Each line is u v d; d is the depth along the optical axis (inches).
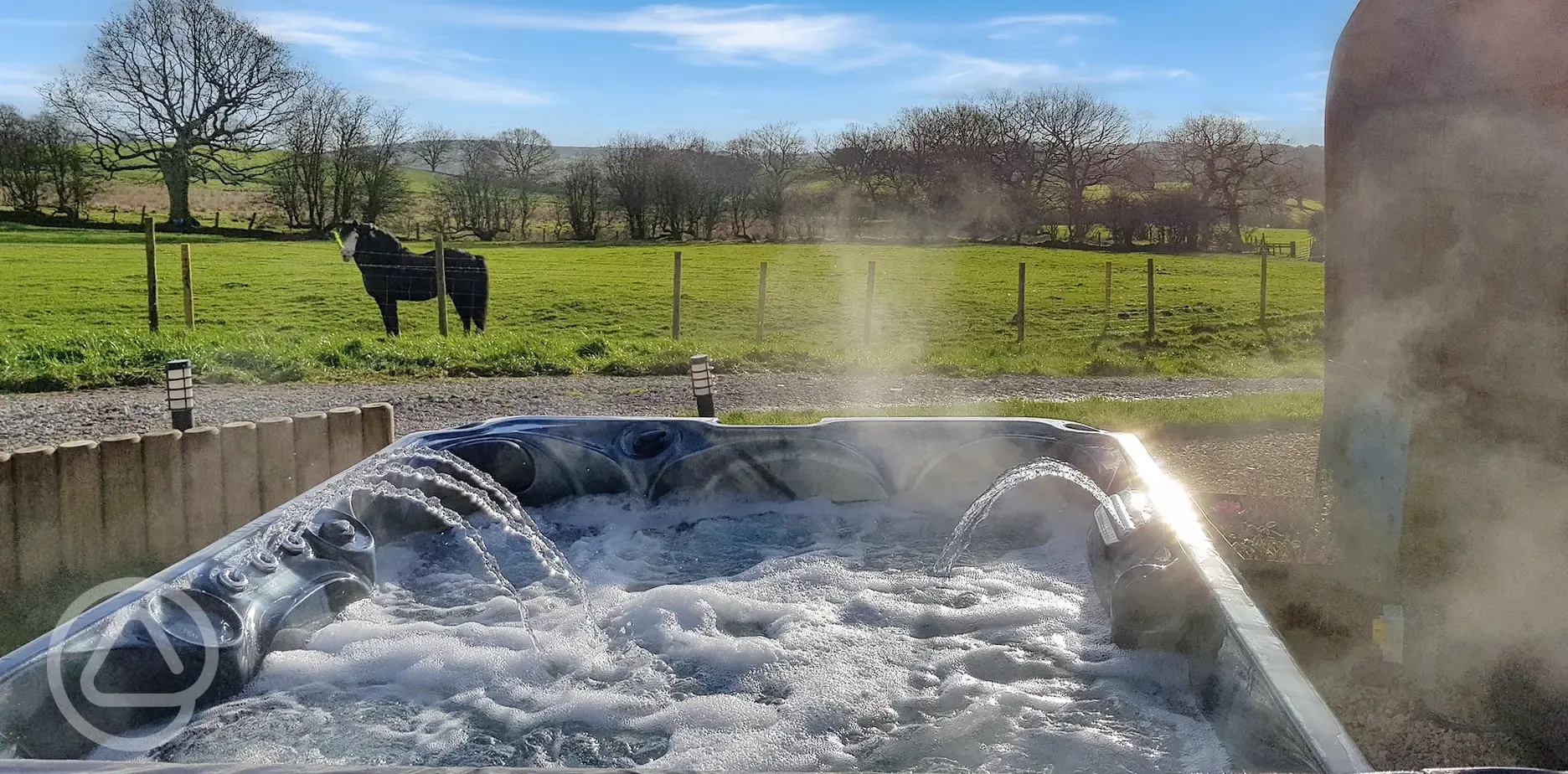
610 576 192.7
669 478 224.2
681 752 131.0
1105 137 2186.3
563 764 128.0
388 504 196.7
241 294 954.1
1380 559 161.5
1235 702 115.6
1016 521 217.0
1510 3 135.4
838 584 187.6
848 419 229.0
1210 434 346.3
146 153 1806.1
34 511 196.4
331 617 162.6
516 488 223.3
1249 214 2144.4
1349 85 162.4
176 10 1753.2
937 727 135.5
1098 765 124.3
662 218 2007.9
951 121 2209.6
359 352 498.6
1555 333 129.6
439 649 154.3
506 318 902.4
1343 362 171.3
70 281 1007.6
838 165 2223.2
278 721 133.9
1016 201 2085.4
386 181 1926.7
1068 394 474.6
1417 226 151.3
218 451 219.5
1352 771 81.7
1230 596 128.1
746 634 168.4
